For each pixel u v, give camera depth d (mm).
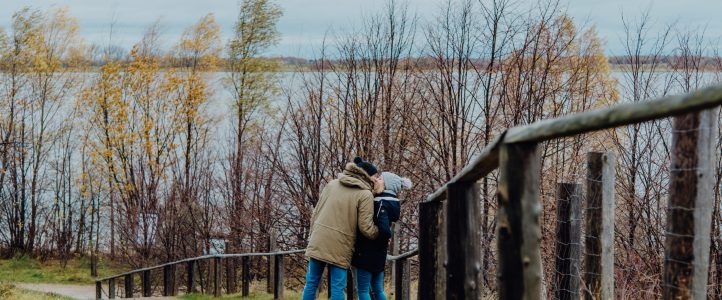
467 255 3195
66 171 44531
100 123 37531
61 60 44781
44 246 42719
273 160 28875
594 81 19516
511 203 2496
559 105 19062
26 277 36781
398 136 24047
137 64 37406
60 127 43875
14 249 43031
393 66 24641
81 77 44875
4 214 43562
